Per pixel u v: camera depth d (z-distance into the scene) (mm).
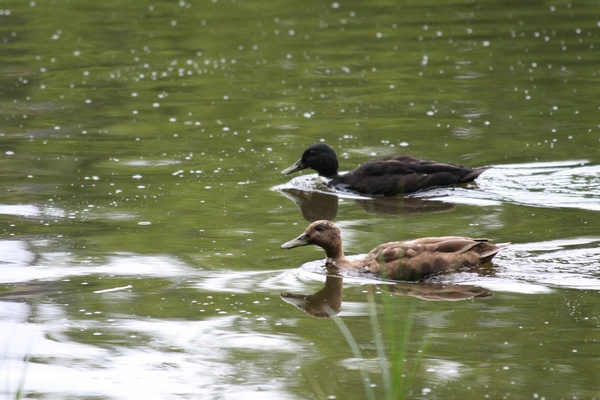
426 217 16297
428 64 28016
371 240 15023
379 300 12469
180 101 24859
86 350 11039
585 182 17875
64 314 12109
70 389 10086
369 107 23891
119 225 15820
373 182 18219
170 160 19969
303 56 29344
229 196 17656
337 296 12664
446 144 20688
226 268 13797
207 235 15312
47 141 21422
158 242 14938
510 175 18516
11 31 32875
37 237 15180
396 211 16781
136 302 12484
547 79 25953
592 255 13859
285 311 12125
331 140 21266
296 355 10812
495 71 27031
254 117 23297
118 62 29094
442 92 25047
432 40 30922
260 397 9781
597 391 9680
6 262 14000
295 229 15672
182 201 17266
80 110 24141
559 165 18953
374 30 32500
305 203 17359
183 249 14594
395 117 22938
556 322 11461
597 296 12336
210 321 11820
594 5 35500
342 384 10047
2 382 10281
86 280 13297
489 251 13719
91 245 14797
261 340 11227
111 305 12383
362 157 20031
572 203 16656
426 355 10641
